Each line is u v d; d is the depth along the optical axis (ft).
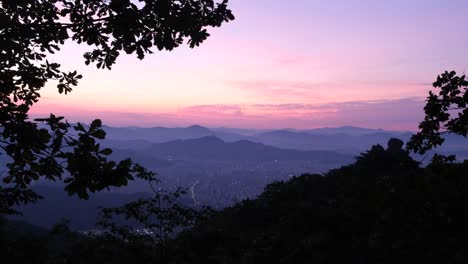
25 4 16.93
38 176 14.10
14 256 29.81
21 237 31.76
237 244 41.65
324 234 37.22
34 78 18.69
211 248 40.55
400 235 33.27
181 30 16.98
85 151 13.24
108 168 13.35
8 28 16.52
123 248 32.73
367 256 32.22
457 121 28.04
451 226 31.86
